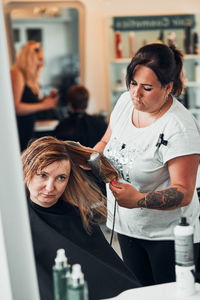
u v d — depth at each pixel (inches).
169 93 78.2
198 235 85.3
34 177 75.8
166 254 84.7
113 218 85.0
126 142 82.4
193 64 179.9
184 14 177.0
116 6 175.5
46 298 72.2
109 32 176.9
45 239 75.8
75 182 79.7
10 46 173.5
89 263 75.9
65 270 61.1
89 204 80.7
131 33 176.9
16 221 54.5
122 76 180.9
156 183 81.4
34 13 173.3
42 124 176.2
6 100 52.1
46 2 172.9
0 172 53.1
